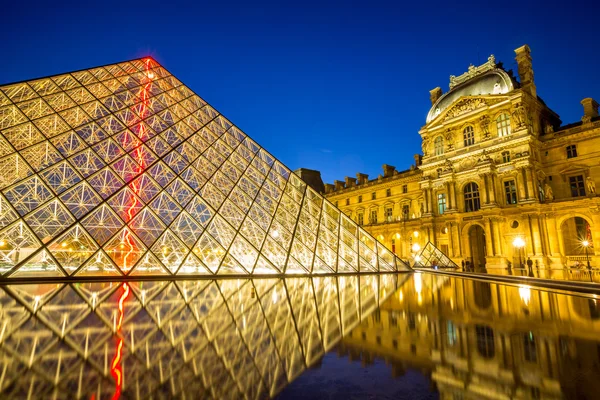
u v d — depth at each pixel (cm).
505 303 1363
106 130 2875
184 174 3173
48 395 466
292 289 1767
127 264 3384
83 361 612
